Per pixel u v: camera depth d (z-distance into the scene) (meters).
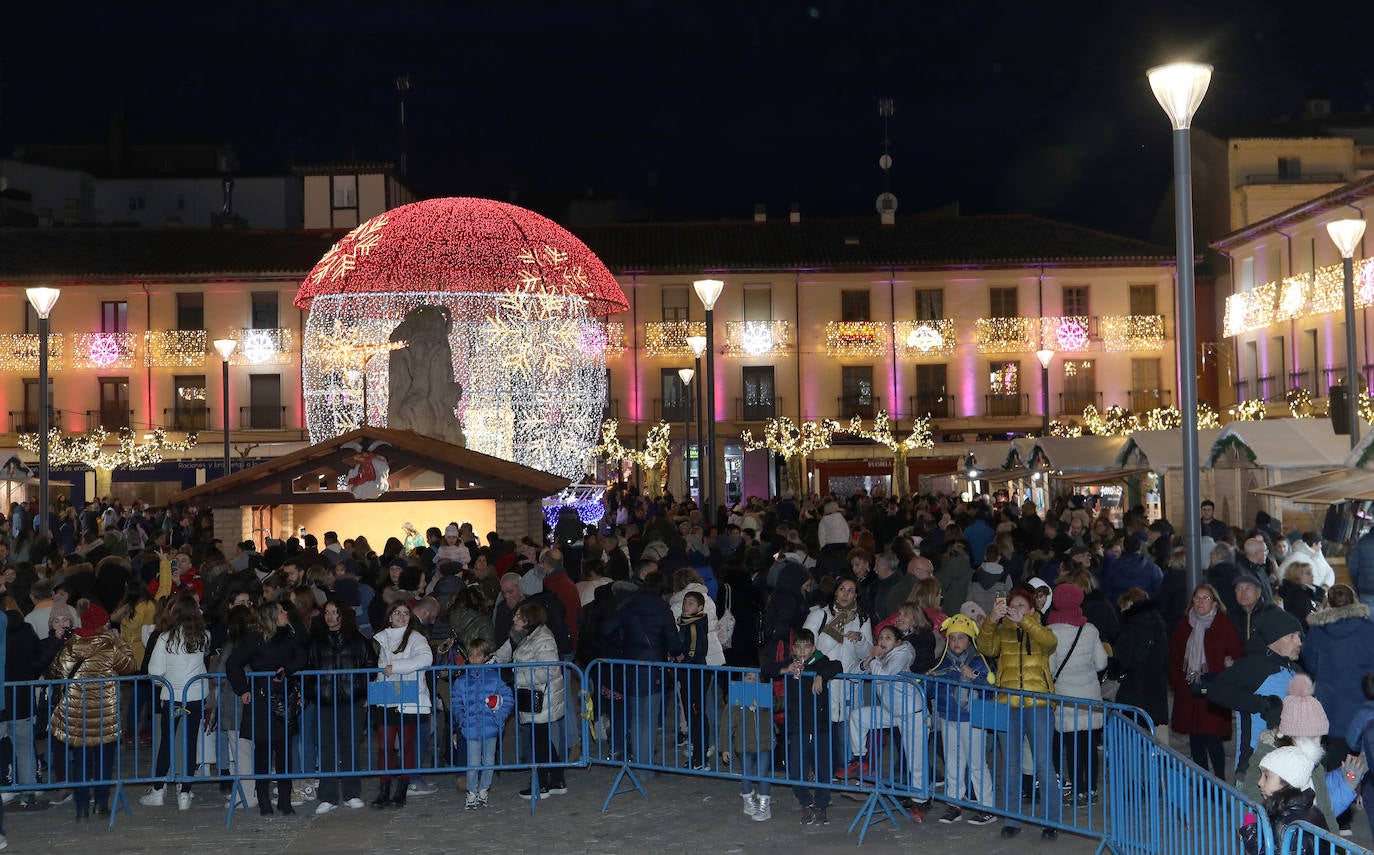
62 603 11.63
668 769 10.70
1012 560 15.73
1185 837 7.24
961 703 9.57
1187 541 10.95
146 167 65.88
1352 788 7.67
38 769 11.97
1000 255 51.03
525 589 13.98
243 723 10.50
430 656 10.84
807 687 10.02
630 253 51.47
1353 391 18.66
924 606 10.97
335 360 38.16
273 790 11.30
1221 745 10.10
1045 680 9.50
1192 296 11.16
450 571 13.84
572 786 11.59
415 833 10.01
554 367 32.81
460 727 10.70
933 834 9.70
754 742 10.27
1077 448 28.70
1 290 49.97
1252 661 8.70
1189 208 11.22
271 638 10.58
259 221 63.06
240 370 50.22
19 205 59.19
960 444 49.94
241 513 23.25
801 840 9.59
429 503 25.25
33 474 39.22
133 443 47.91
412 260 32.47
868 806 9.77
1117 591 14.27
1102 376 51.28
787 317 50.97
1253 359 48.12
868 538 16.67
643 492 48.28
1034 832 9.67
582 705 10.91
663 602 11.19
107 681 10.47
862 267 50.47
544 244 32.22
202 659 10.91
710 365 22.81
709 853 9.28
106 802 10.75
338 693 10.66
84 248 51.59
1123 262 51.00
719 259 50.81
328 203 54.31
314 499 22.97
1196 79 11.16
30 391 50.38
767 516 23.81
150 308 50.25
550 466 32.94
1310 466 20.98
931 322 50.81
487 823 10.29
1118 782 8.59
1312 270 43.03
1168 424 45.78
